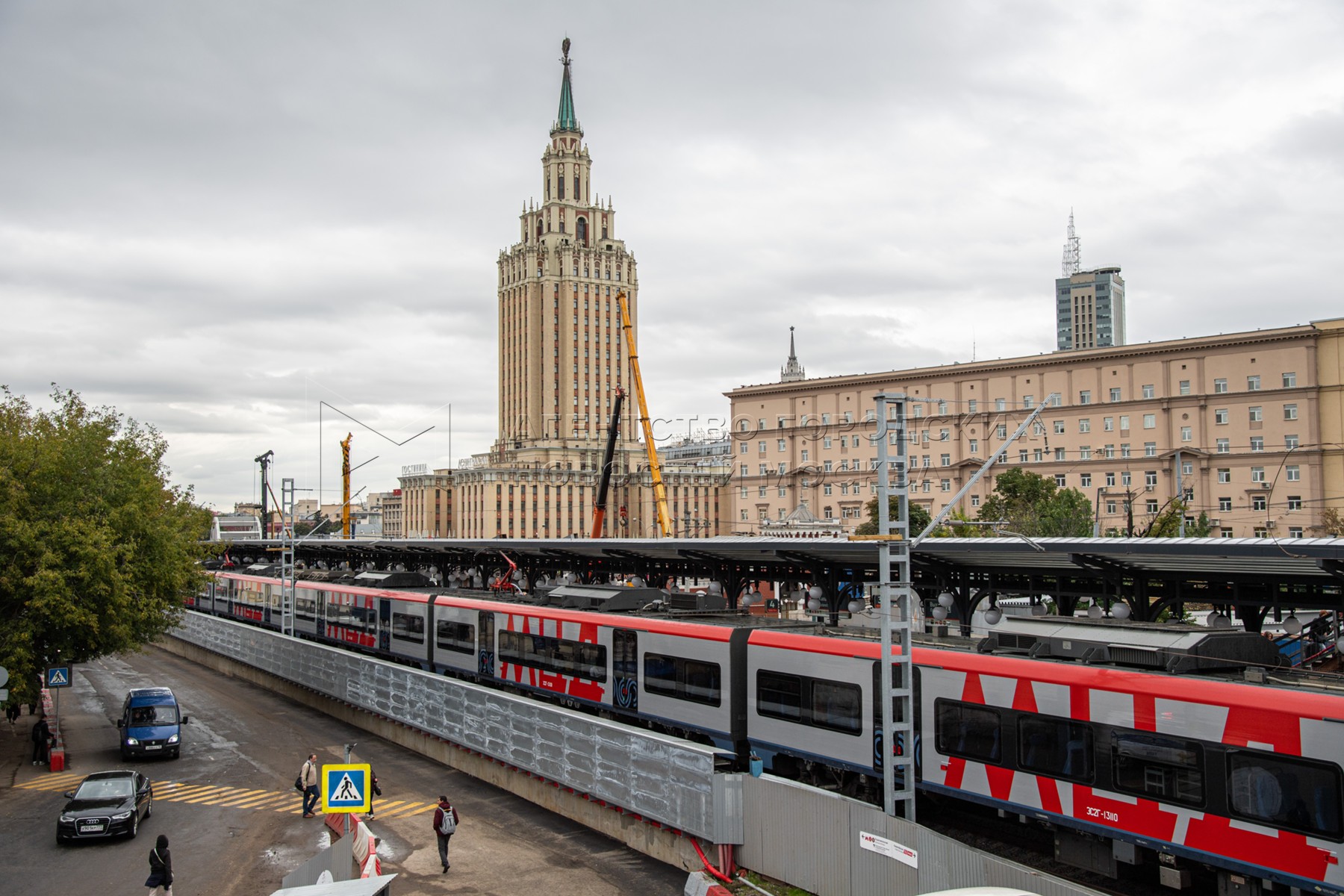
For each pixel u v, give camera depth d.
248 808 28.69
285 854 24.69
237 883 22.66
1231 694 16.69
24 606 34.19
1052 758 19.23
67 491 36.06
